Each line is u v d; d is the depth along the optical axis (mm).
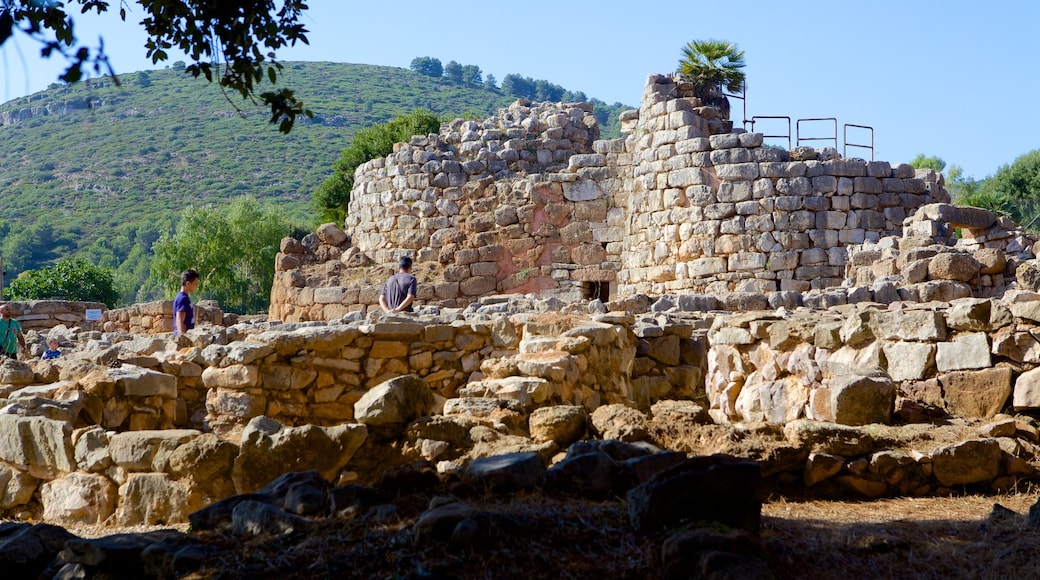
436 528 5730
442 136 31031
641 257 26641
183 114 124750
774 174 24578
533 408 9336
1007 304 9328
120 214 98812
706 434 8477
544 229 28969
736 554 5301
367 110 127312
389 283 17562
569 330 11797
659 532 5922
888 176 24781
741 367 11648
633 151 28562
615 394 12273
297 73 141750
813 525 6855
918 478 8086
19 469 9633
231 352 12352
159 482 8570
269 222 52719
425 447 8133
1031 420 8906
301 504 6625
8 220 97375
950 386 9445
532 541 5793
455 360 12984
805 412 10633
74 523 8992
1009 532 6477
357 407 8484
